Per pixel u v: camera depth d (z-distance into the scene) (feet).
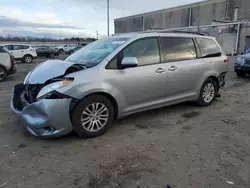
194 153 9.54
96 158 9.14
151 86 12.52
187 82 14.40
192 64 14.51
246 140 10.79
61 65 11.32
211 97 16.47
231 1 117.19
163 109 15.48
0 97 19.10
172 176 7.96
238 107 16.14
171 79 13.39
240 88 23.00
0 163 8.72
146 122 13.08
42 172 8.20
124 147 10.06
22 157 9.18
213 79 16.42
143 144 10.36
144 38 12.51
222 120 13.48
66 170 8.32
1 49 28.48
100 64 10.92
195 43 15.12
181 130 11.98
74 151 9.70
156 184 7.54
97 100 10.71
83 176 7.98
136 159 9.06
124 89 11.48
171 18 155.74
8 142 10.41
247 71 28.17
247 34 86.02
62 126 9.95
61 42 178.60
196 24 139.13
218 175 8.01
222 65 16.69
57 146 10.12
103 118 11.19
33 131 10.06
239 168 8.45
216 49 16.63
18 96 11.80
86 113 10.54
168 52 13.44
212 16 129.39
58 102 9.66
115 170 8.33
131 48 11.90
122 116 11.96
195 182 7.63
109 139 10.85
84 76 10.30
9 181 7.67
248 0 109.19
